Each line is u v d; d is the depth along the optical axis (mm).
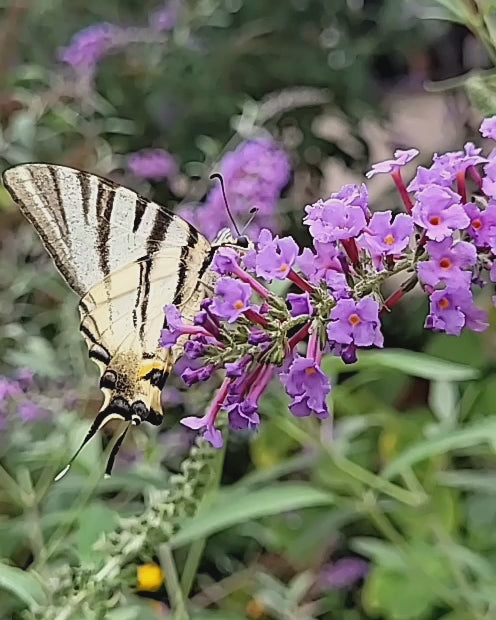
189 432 376
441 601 356
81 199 260
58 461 344
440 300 234
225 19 596
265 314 242
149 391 262
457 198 235
